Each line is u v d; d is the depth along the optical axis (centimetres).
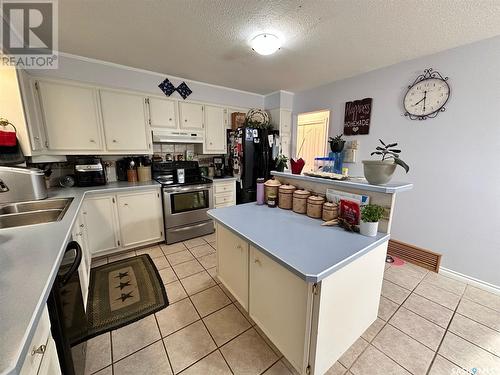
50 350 79
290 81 326
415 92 237
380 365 132
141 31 189
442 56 217
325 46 213
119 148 275
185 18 170
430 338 151
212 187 330
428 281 220
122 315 169
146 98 287
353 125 299
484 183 201
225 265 180
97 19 171
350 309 124
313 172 182
